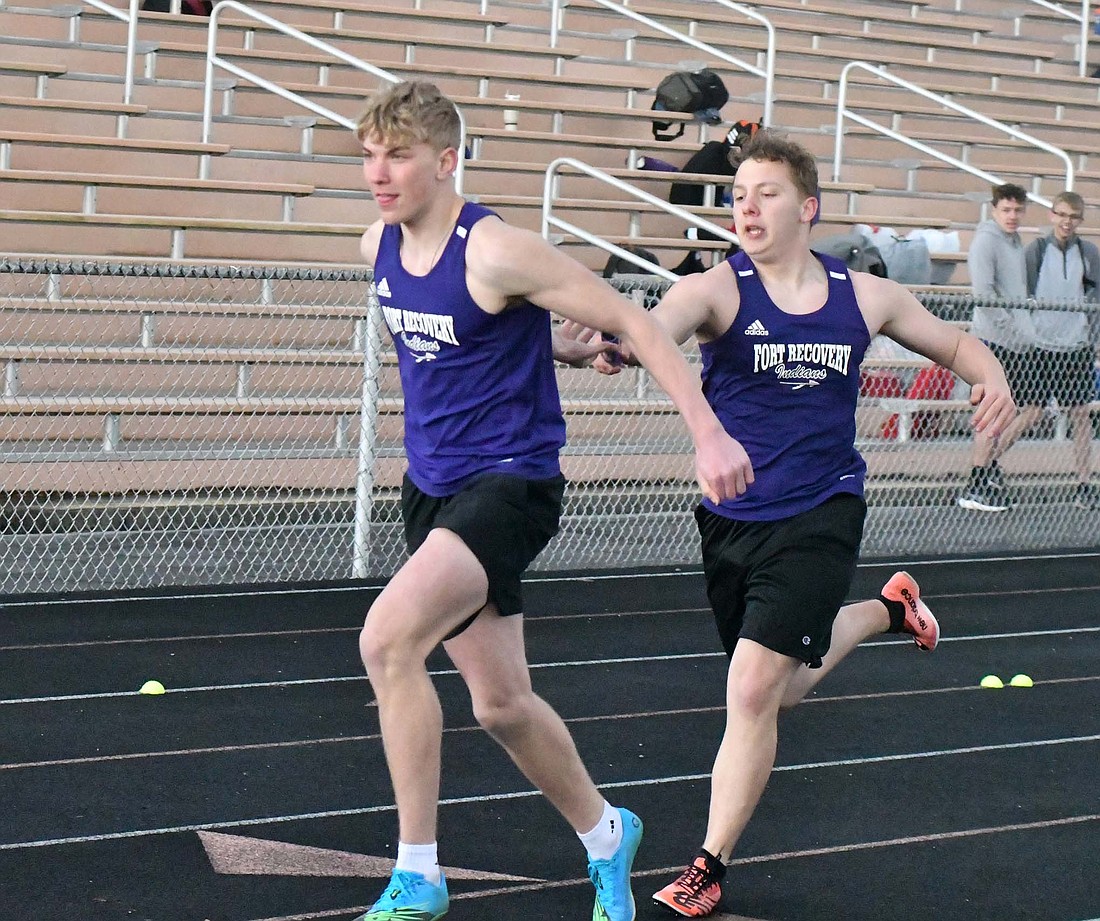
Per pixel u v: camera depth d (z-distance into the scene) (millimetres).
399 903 5867
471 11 26891
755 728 6902
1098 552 17859
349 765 9164
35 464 15719
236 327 18609
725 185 22922
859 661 12461
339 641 12398
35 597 13500
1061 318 17969
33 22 22219
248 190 19938
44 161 19656
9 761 9039
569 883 7293
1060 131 29078
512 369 6137
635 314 5883
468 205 6027
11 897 6914
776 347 6957
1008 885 7496
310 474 16969
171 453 16219
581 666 11891
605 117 24438
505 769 9109
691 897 6891
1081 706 11250
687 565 16062
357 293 20141
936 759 9734
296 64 23422
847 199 24547
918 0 31266
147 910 6805
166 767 9023
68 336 17562
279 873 7324
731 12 28641
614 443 18250
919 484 18438
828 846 7996
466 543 5953
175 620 12914
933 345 7242
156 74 22516
